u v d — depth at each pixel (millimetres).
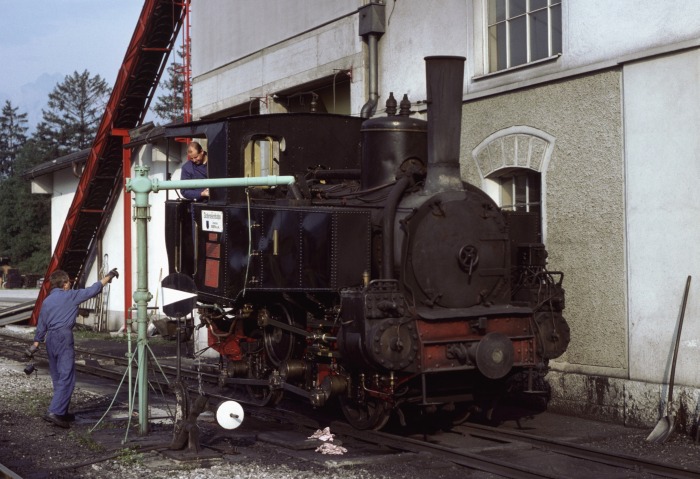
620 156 9281
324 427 8977
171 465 7203
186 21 19078
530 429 8969
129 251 20906
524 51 10703
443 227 8484
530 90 10367
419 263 8336
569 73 9766
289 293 9227
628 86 9148
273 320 9555
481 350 8023
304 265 8727
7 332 22062
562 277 9266
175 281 7918
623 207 9250
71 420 9391
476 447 7910
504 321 8586
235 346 10633
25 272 61875
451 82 8711
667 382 8734
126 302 20828
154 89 20359
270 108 16078
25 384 12484
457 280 8531
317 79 14523
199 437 8219
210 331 10852
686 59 8555
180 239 10969
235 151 10117
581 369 9727
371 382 8422
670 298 8719
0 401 10844
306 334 9297
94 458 7527
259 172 10383
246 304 10008
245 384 10266
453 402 8695
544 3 10383
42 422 9375
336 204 9258
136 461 7340
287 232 8938
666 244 8758
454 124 8742
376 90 13008
